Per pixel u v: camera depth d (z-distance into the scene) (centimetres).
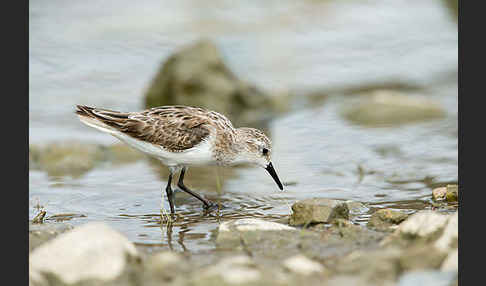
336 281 870
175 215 1240
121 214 1245
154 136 1277
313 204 1141
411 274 889
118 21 2577
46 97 2022
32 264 888
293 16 2706
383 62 2317
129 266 906
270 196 1341
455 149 1608
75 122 1856
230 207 1281
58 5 2698
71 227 1111
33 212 1245
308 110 1997
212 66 2041
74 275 877
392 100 1930
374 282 870
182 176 1342
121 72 2202
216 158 1320
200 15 2664
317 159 1574
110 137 1755
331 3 2884
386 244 994
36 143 1648
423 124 1819
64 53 2305
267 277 858
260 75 2209
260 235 1062
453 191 1255
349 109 1947
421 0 2934
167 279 886
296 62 2302
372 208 1234
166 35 2447
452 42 2477
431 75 2208
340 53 2381
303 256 938
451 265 895
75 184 1428
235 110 2012
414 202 1262
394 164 1517
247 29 2538
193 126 1285
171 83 2005
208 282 844
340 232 1064
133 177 1483
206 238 1094
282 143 1714
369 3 2900
